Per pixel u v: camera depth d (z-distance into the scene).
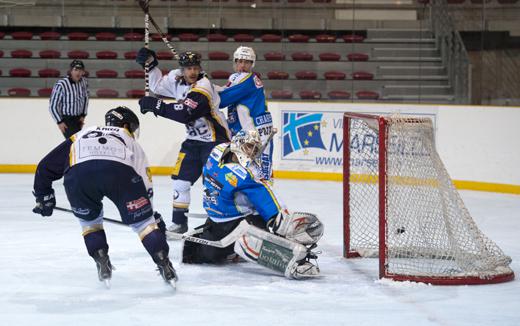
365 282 7.75
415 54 17.84
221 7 19.02
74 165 6.98
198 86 9.38
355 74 18.17
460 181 15.86
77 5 19.28
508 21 16.67
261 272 8.14
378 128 7.91
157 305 6.78
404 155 8.09
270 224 7.64
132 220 7.06
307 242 7.85
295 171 17.09
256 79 10.30
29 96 18.70
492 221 12.10
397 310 6.69
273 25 18.97
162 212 12.47
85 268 8.27
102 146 7.00
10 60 18.98
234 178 7.70
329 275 8.07
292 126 17.05
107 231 10.53
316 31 18.88
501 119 15.31
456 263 8.20
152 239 7.09
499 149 15.36
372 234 9.96
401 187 8.14
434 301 7.02
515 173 15.16
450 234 8.10
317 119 16.88
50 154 7.27
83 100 14.62
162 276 7.24
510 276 7.88
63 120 14.49
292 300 7.00
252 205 7.95
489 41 16.88
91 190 6.97
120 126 7.30
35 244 9.63
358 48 18.58
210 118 9.71
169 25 19.22
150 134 17.48
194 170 9.87
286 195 14.61
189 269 8.22
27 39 19.12
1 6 18.97
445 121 15.98
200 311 6.59
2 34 19.20
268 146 10.48
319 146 16.91
